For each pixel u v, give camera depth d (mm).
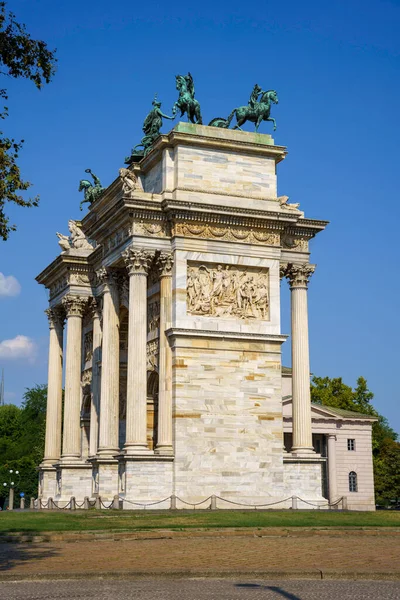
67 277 120562
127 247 96750
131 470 90250
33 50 56281
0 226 55781
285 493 97438
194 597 35969
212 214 96688
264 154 101875
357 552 51812
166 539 61938
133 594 36844
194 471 92062
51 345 127375
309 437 101625
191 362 93938
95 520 74938
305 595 36562
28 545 58156
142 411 92500
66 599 35562
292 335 105125
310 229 106312
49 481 122000
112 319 104438
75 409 117188
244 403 95312
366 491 164875
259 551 52531
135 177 100875
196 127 99188
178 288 94812
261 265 98875
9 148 56406
